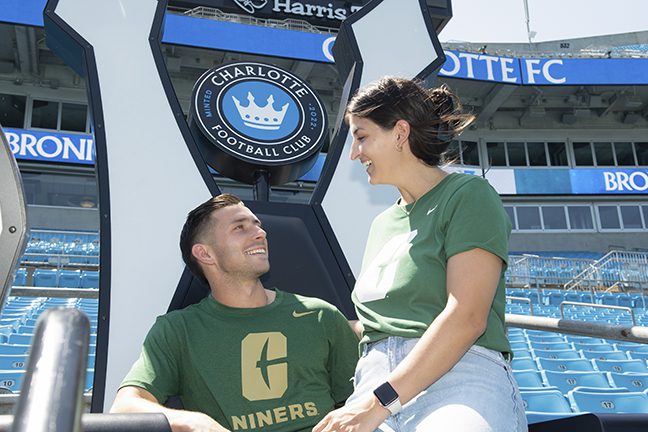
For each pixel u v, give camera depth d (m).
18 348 5.41
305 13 14.65
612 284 15.18
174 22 14.62
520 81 18.31
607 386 5.23
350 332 1.98
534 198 19.77
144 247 2.69
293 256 2.53
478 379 1.30
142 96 2.94
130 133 2.86
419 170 1.59
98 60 2.93
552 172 19.89
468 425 1.21
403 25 3.48
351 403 1.38
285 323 1.91
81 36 2.95
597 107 20.16
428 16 3.54
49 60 17.08
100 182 2.74
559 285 15.29
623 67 18.64
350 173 3.07
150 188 2.79
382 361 1.42
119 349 2.50
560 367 6.07
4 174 1.42
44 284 11.57
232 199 2.05
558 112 20.89
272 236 2.54
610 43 24.34
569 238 19.38
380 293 1.49
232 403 1.77
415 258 1.46
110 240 2.66
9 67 16.83
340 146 3.11
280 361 1.84
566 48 24.20
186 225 2.04
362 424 1.21
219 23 14.97
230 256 1.92
